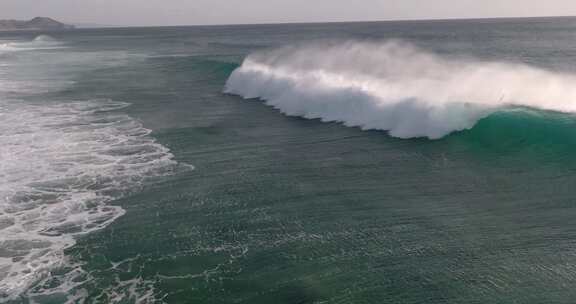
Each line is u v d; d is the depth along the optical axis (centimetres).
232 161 1338
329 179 1178
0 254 842
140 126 1759
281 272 767
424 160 1285
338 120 1773
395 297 696
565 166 1176
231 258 815
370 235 880
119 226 945
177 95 2495
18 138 1575
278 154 1398
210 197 1082
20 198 1082
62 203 1056
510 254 795
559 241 827
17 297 715
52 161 1340
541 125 1377
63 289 734
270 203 1041
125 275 771
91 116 1938
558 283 710
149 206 1039
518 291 698
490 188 1077
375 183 1139
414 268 766
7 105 2183
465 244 834
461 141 1404
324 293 710
